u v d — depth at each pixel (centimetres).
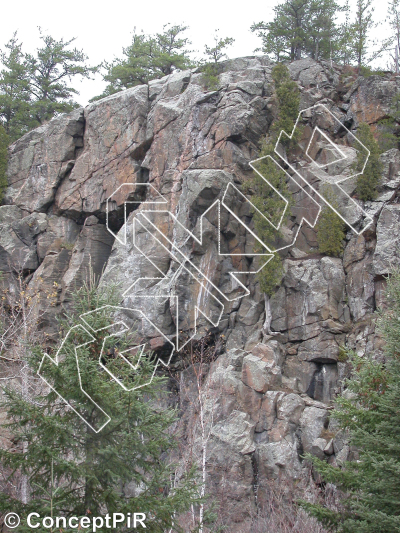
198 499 1147
